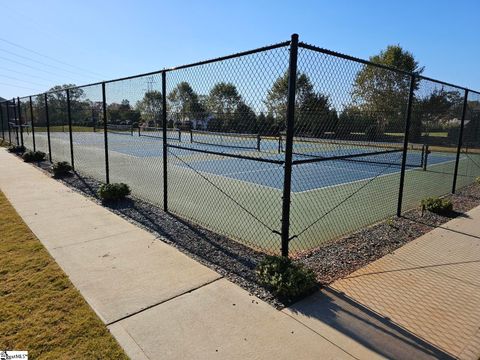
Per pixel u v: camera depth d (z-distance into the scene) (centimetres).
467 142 1174
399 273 387
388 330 279
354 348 255
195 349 249
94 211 614
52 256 412
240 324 281
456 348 259
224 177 1071
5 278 354
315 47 363
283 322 286
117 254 423
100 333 264
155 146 2120
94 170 1135
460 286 358
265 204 738
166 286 343
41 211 607
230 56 414
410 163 1585
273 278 333
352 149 859
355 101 537
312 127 464
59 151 1762
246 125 494
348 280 368
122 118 1127
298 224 601
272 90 408
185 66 499
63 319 282
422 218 612
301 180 1066
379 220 614
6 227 518
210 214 645
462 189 919
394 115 650
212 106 558
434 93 777
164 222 561
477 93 870
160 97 757
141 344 253
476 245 479
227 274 375
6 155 1417
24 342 252
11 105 2228
